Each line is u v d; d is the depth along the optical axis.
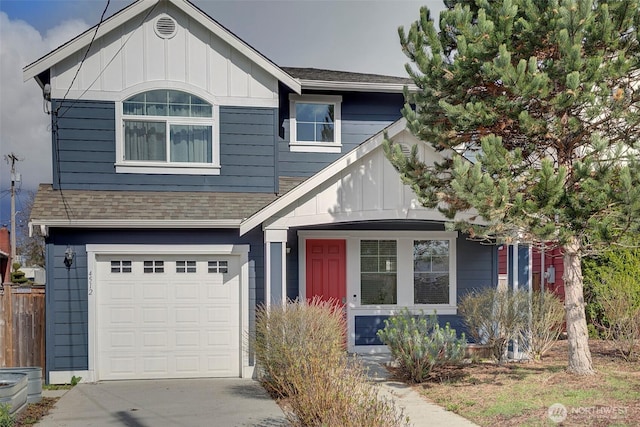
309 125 11.48
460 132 7.44
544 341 9.38
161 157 10.34
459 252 11.61
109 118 10.14
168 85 10.34
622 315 9.00
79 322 9.50
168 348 9.84
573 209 6.32
